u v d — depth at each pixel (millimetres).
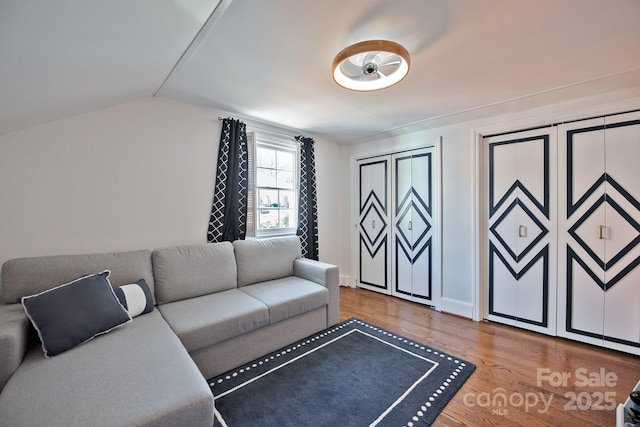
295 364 2096
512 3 1292
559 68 1912
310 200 3699
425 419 1565
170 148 2553
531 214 2734
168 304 2156
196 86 2246
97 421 983
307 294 2490
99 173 2199
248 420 1552
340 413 1611
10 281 1699
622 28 1467
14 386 1143
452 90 2275
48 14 966
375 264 4070
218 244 2629
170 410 1070
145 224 2428
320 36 1562
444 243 3266
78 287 1629
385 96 2418
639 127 2213
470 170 3047
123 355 1389
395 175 3811
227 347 1983
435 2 1292
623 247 2301
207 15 1355
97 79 1679
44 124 1972
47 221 2002
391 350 2320
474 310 3014
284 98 2490
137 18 1214
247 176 3072
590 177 2430
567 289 2551
